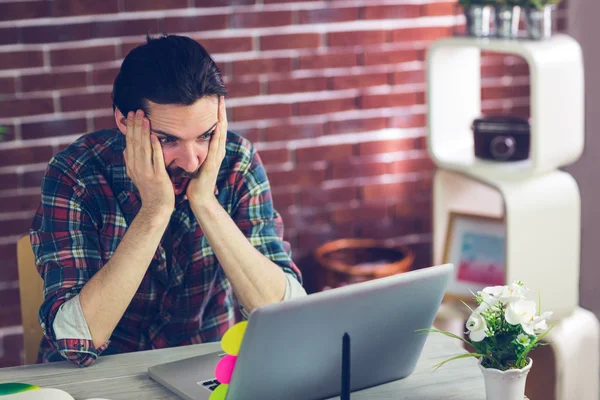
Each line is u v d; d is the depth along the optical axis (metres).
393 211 3.32
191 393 1.49
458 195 2.92
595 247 3.32
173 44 1.64
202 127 1.66
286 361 1.37
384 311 1.42
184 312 1.95
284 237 3.20
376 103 3.21
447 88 2.84
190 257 1.89
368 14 3.13
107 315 1.66
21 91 2.83
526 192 2.67
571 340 2.77
